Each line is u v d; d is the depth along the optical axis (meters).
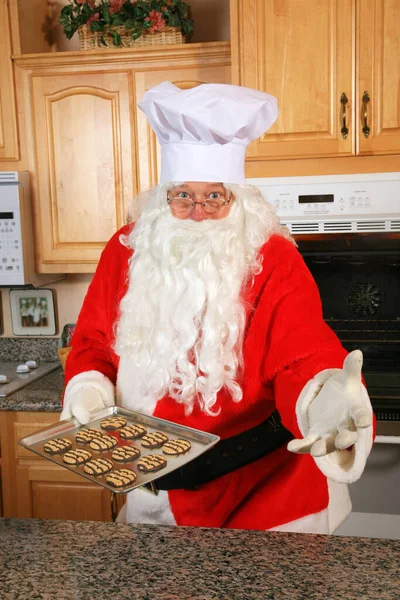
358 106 2.08
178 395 1.22
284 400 0.98
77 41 2.74
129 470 1.02
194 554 0.79
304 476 1.22
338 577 0.73
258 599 0.69
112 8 2.35
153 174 2.41
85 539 0.83
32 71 2.42
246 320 1.19
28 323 2.91
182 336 1.20
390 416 2.11
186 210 1.25
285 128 2.13
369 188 2.06
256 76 2.11
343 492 1.38
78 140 2.43
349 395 0.80
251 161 2.18
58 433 1.20
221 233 1.22
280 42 2.09
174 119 1.21
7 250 2.44
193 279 1.20
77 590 0.72
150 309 1.25
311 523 1.23
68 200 2.47
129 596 0.70
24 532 0.86
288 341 1.04
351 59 2.07
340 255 2.13
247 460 1.21
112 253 1.45
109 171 2.43
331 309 2.18
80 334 1.43
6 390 2.42
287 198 2.10
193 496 1.21
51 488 2.34
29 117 2.45
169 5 2.33
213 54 2.28
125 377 1.29
